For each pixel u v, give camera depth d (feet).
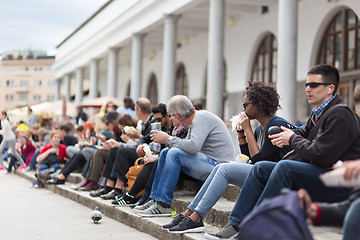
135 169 18.63
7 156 49.80
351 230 7.06
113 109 32.81
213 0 41.91
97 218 17.25
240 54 57.67
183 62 73.15
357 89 13.80
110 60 72.33
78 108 57.06
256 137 14.21
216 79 41.47
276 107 13.07
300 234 5.90
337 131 10.19
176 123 16.25
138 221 15.92
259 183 11.73
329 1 42.01
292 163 10.53
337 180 6.82
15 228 16.28
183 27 63.10
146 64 87.30
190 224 13.41
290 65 32.71
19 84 235.20
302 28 46.62
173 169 15.81
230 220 12.17
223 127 16.44
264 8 52.49
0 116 41.60
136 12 58.54
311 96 11.42
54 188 27.96
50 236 14.85
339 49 42.34
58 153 31.30
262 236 5.98
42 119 57.52
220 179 13.26
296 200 6.28
